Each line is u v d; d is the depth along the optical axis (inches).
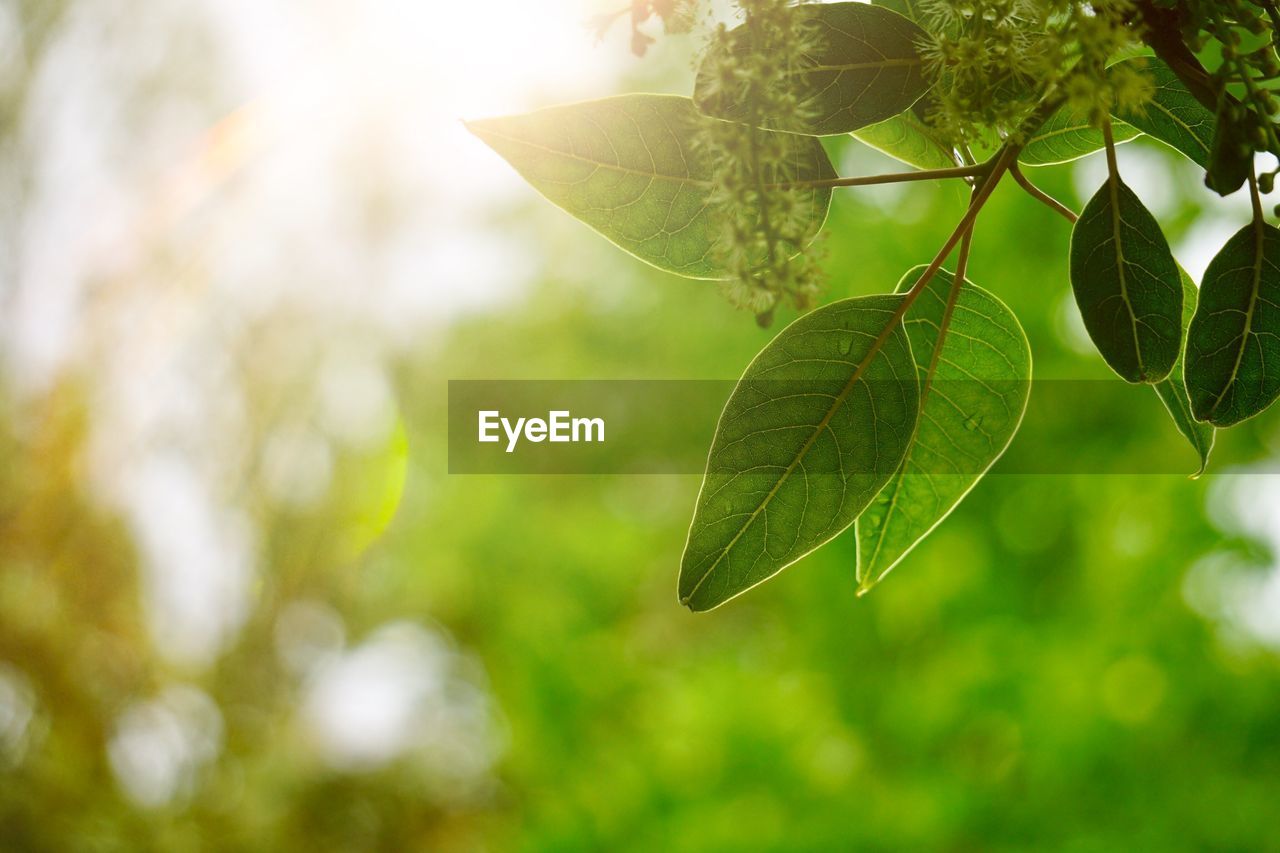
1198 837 145.9
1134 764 153.5
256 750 157.1
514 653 235.8
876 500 27.4
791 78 21.9
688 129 23.5
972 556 189.0
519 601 249.9
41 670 126.7
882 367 23.9
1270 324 22.3
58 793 131.5
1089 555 179.5
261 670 152.2
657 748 196.9
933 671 181.9
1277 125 19.9
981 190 22.1
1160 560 167.2
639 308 252.5
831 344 23.9
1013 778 164.6
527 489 259.0
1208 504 169.3
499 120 23.5
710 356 244.5
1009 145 21.4
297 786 167.9
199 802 150.5
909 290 25.4
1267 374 22.4
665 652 272.1
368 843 195.5
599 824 188.1
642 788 189.0
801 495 23.5
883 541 27.5
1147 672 162.4
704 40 20.2
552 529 258.7
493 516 248.1
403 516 231.0
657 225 23.5
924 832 159.5
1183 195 148.7
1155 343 22.5
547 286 249.1
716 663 217.2
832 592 201.0
